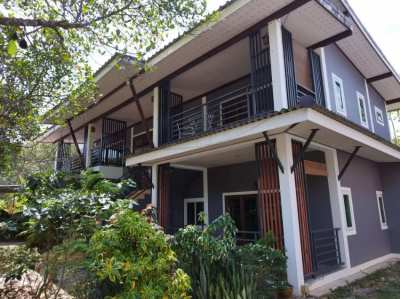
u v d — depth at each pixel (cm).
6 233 428
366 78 1201
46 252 388
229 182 926
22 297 434
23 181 436
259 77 650
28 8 404
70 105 650
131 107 1171
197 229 430
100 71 854
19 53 523
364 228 857
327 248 736
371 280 676
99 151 1261
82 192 389
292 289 518
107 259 293
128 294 291
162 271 326
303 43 763
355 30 912
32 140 640
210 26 640
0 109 542
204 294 379
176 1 448
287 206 554
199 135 661
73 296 364
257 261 464
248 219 859
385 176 1067
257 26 649
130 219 328
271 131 569
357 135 659
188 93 1053
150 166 944
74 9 401
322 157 778
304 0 577
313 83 768
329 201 745
